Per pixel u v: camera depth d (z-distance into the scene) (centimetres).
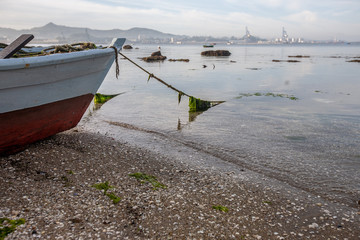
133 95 1941
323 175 715
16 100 639
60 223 447
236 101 1766
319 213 534
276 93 2073
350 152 876
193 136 1035
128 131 1065
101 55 772
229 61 5662
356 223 505
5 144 679
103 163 691
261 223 493
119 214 487
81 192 544
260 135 1052
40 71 643
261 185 645
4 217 446
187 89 2250
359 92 2094
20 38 700
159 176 661
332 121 1262
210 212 516
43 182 565
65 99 760
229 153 866
